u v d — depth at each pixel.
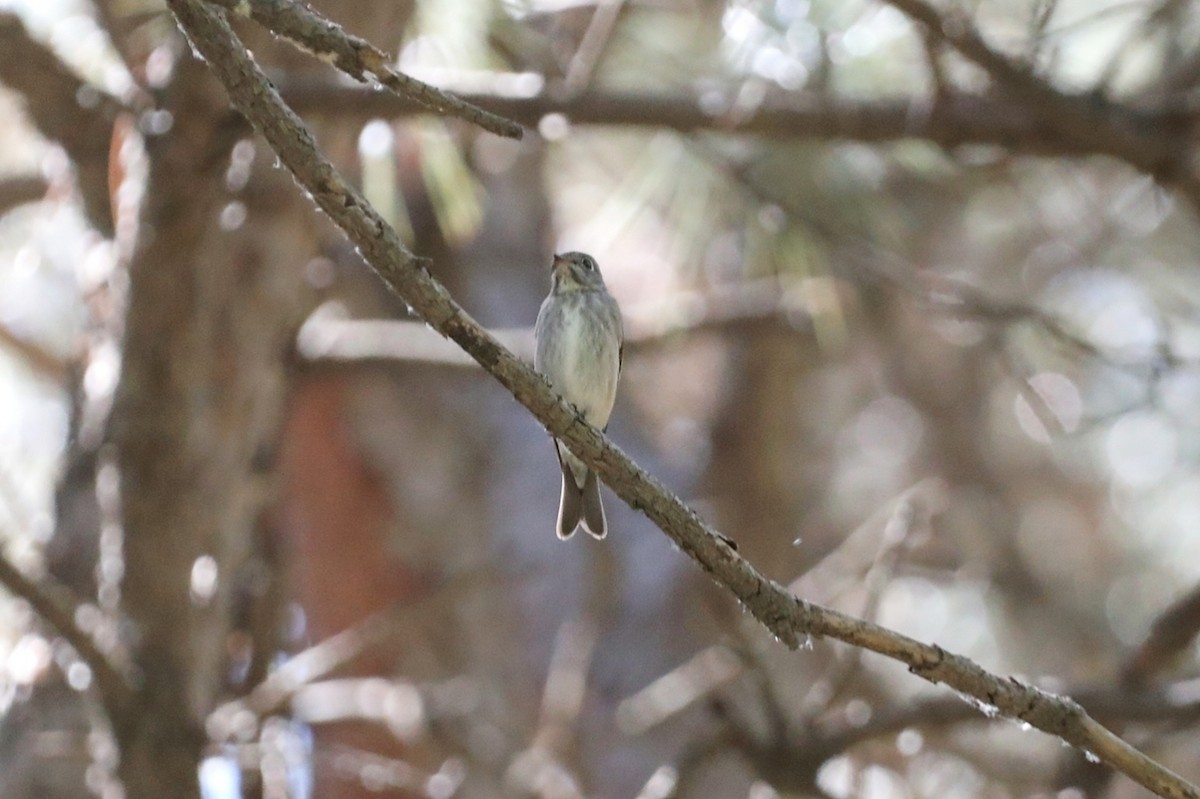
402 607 11.12
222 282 9.12
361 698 10.82
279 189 9.34
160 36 9.72
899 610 15.82
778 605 5.57
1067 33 9.95
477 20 10.32
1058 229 15.71
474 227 12.90
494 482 12.64
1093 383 15.16
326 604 12.23
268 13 4.84
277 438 9.91
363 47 4.84
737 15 10.12
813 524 15.67
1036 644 16.14
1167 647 9.93
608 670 12.07
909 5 8.84
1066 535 17.03
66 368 11.79
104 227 10.16
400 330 11.24
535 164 13.95
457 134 10.59
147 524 9.02
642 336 12.68
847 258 10.87
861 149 11.67
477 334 5.39
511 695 11.87
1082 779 10.45
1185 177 9.72
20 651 10.12
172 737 8.84
